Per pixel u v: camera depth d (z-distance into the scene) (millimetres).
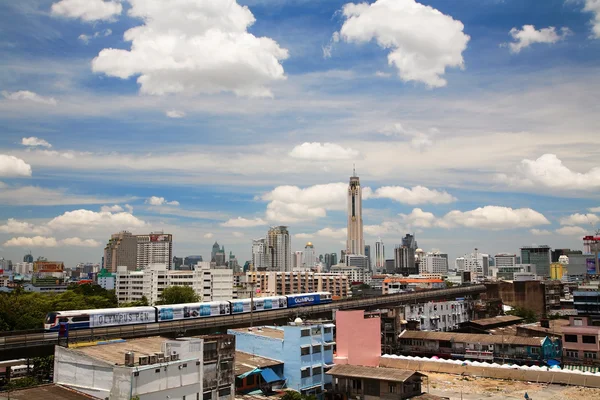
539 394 91875
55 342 97562
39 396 59500
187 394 62812
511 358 118438
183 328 119812
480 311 187125
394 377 79688
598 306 176625
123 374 57875
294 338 89062
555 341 123375
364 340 105688
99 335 105375
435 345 126500
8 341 92062
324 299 183875
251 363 87312
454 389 95688
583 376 97438
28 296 167250
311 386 88938
